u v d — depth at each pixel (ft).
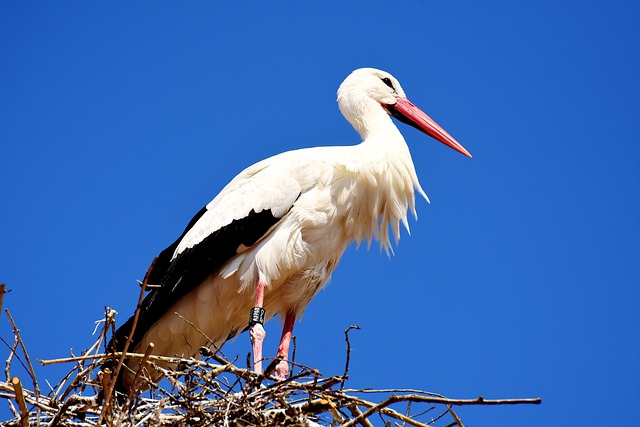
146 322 40.83
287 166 41.39
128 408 32.40
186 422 32.42
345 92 46.50
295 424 32.22
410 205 43.88
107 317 33.30
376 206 42.47
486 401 28.96
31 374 32.40
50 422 31.94
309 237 41.14
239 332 43.47
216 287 41.09
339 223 41.73
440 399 29.35
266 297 41.78
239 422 32.42
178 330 41.34
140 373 31.94
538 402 28.45
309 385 32.37
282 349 41.42
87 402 32.78
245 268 40.75
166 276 41.11
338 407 32.58
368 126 45.19
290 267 40.78
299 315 42.34
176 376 33.19
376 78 47.21
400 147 43.80
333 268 42.60
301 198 41.06
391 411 31.68
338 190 41.45
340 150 42.27
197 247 40.98
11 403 33.06
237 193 41.88
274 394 32.68
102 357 32.94
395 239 43.60
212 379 32.96
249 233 40.68
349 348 31.91
